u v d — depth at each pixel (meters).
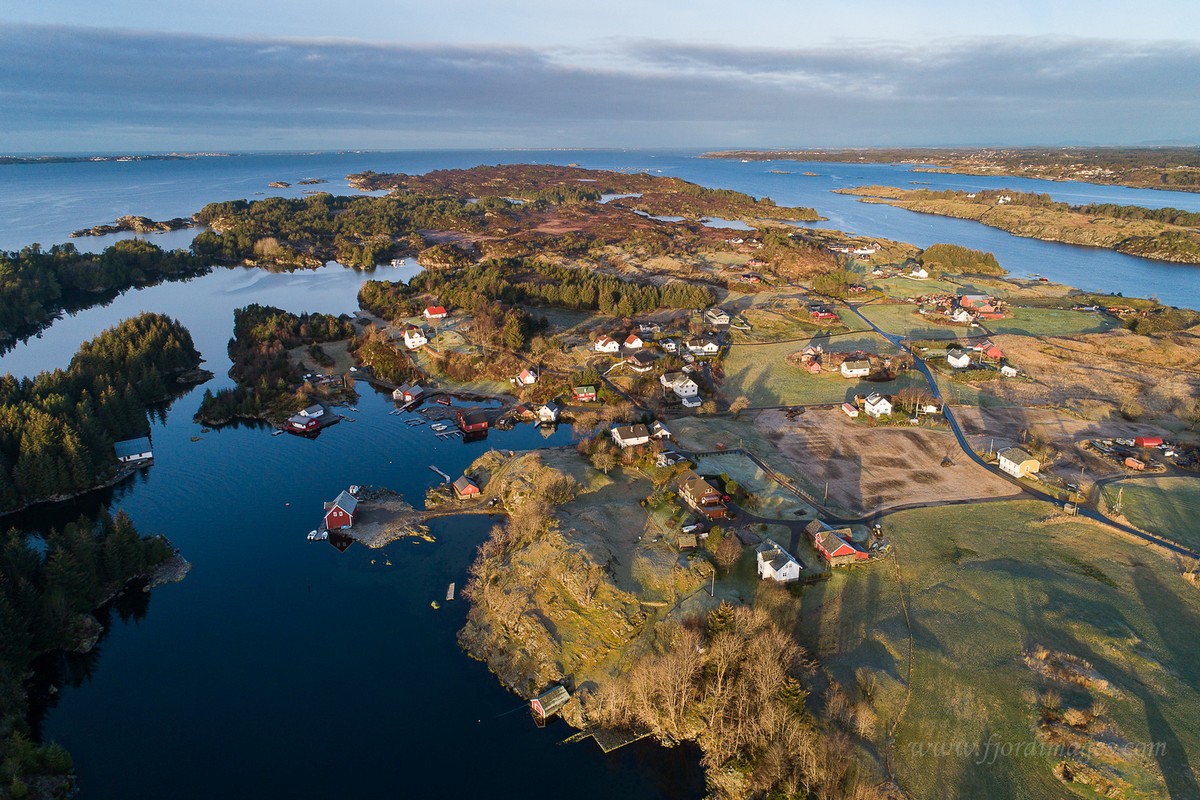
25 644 71.38
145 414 130.00
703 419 126.38
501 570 82.31
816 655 68.50
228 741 64.06
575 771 60.84
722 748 60.94
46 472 103.25
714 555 81.94
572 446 117.06
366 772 60.91
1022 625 70.25
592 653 71.00
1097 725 57.72
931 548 85.19
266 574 88.31
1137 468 105.75
